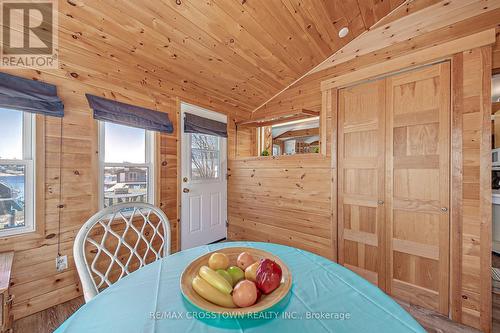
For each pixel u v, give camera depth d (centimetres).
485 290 150
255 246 118
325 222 233
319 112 258
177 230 263
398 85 189
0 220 156
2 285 115
